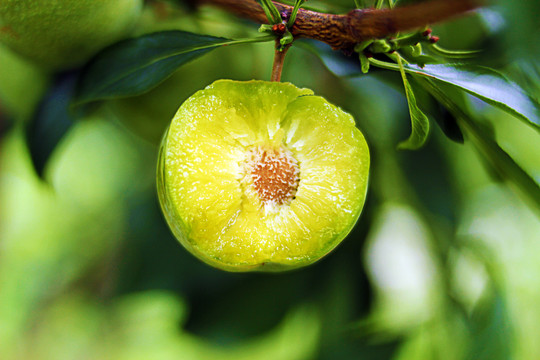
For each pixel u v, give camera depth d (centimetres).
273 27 31
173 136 30
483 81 32
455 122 33
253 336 39
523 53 30
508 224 49
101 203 49
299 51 37
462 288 40
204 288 39
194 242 30
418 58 32
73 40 33
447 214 39
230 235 31
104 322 52
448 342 40
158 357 52
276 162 31
